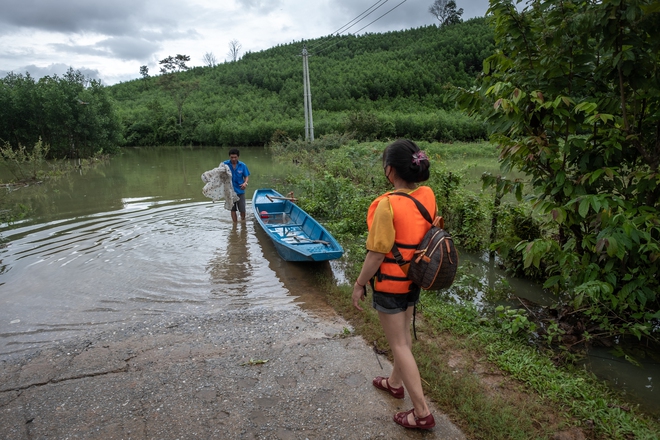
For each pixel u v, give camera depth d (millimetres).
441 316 4320
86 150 24469
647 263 3660
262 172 17625
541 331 4227
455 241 6898
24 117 23062
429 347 3672
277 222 8789
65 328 4242
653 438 2586
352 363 3516
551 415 2848
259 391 3143
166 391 3148
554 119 3730
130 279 5617
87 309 4691
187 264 6246
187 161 23609
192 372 3402
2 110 22391
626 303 3734
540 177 4188
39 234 7773
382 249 2312
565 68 3820
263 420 2822
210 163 22250
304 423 2791
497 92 3629
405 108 44594
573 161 3861
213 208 10133
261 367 3471
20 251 6730
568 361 3697
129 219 8977
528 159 3844
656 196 3717
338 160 14883
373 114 34125
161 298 5020
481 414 2803
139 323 4336
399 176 2461
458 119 33938
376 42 78875
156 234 7848
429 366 3357
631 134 3621
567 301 4762
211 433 2699
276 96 55219
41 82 23375
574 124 3764
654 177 3434
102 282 5500
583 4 3629
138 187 13430
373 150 15797
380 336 3910
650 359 3756
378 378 3162
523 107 3797
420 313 4422
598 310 3965
